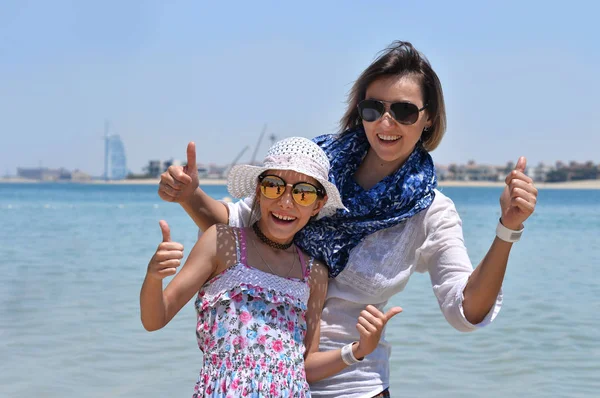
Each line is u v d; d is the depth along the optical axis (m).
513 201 2.73
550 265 15.09
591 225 32.62
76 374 6.39
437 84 3.38
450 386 6.26
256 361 2.95
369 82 3.36
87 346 7.29
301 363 3.05
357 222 3.23
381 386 3.25
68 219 32.09
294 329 3.08
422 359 7.09
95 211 41.75
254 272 3.07
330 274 3.27
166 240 2.81
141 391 5.99
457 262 3.14
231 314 3.01
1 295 10.16
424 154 3.45
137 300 9.79
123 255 15.71
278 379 2.95
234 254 3.12
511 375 6.57
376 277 3.22
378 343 3.21
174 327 8.16
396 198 3.24
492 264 2.85
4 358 6.86
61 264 13.94
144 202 61.12
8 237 20.97
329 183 3.12
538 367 6.82
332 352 3.11
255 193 3.37
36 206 49.31
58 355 6.97
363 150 3.43
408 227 3.26
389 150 3.29
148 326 2.91
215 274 3.12
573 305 10.00
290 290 3.09
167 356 6.98
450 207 3.31
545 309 9.70
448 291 3.06
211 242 3.12
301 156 3.15
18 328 8.04
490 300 2.92
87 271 12.88
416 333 8.14
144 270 13.05
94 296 10.09
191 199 3.30
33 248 17.28
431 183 3.32
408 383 6.33
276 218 3.15
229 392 2.91
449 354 7.29
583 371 6.72
